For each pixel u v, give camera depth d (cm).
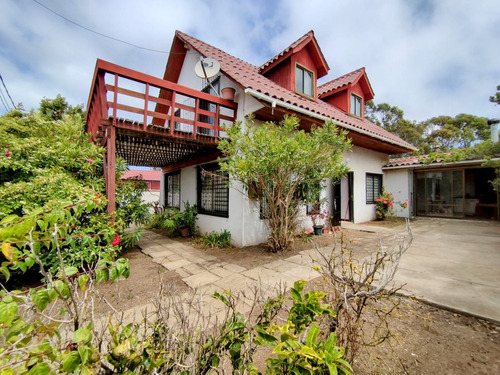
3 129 637
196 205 762
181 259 475
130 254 526
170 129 483
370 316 245
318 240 606
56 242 99
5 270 97
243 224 559
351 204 881
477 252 472
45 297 88
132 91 441
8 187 341
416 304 267
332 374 90
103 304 280
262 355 190
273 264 425
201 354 118
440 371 170
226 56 823
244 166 425
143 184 686
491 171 952
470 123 2047
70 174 441
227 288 327
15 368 81
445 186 1004
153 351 100
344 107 958
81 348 80
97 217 391
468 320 235
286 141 433
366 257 444
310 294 130
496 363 178
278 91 618
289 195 511
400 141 964
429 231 715
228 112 663
